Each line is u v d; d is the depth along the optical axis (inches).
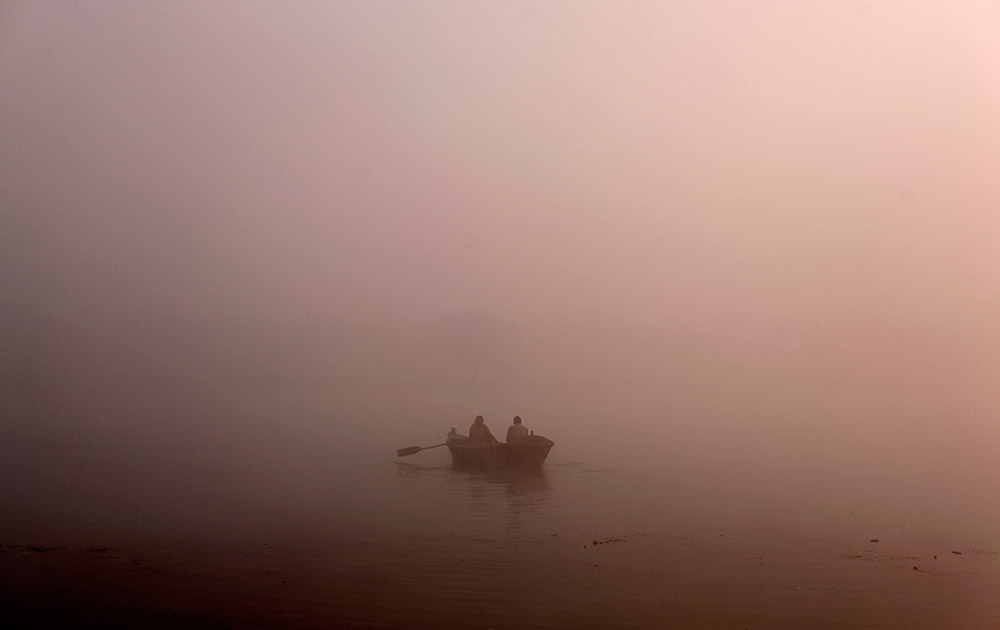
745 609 452.4
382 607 460.8
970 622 427.5
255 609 459.2
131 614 452.1
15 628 430.3
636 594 482.3
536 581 511.2
